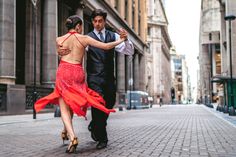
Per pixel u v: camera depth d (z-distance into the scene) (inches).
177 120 676.7
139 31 2578.7
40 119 719.7
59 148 273.3
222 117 794.2
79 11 1338.6
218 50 3358.8
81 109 239.9
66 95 239.1
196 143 303.6
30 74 1194.6
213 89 3312.0
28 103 987.3
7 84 873.5
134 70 2413.9
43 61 1098.7
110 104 268.2
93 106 246.2
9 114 877.2
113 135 375.2
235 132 411.5
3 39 876.0
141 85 2573.8
